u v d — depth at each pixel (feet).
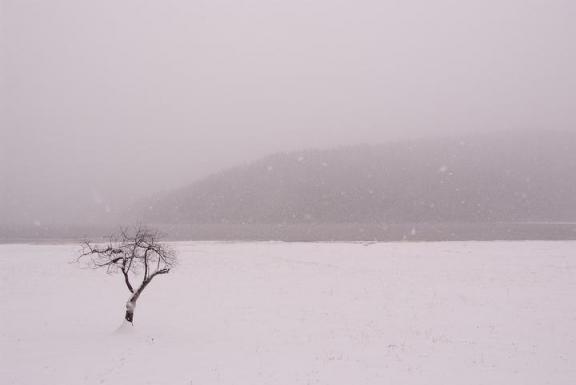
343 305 90.74
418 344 63.31
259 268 142.41
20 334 68.08
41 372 49.78
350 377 49.19
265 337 67.21
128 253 71.72
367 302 93.30
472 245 198.70
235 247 203.72
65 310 87.56
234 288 110.83
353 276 126.11
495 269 131.75
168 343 63.21
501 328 72.02
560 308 85.46
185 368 51.75
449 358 56.75
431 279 119.03
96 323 76.59
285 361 55.06
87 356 56.03
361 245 207.72
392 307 88.43
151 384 46.21
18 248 204.13
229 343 63.62
